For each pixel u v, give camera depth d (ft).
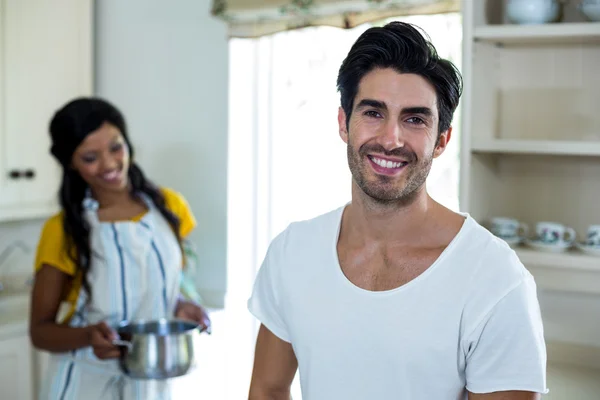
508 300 3.43
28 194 9.35
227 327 8.64
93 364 6.56
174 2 9.65
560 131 6.98
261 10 8.55
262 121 9.23
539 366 3.40
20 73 9.11
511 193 7.22
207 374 6.66
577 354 6.85
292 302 3.95
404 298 3.59
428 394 3.58
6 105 8.96
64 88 9.72
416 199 3.67
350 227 3.92
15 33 9.01
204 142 9.59
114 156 6.75
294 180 9.10
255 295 4.32
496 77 7.13
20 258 10.30
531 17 6.43
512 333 3.41
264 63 9.14
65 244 6.67
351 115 3.64
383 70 3.51
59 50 9.61
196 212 9.71
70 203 6.78
